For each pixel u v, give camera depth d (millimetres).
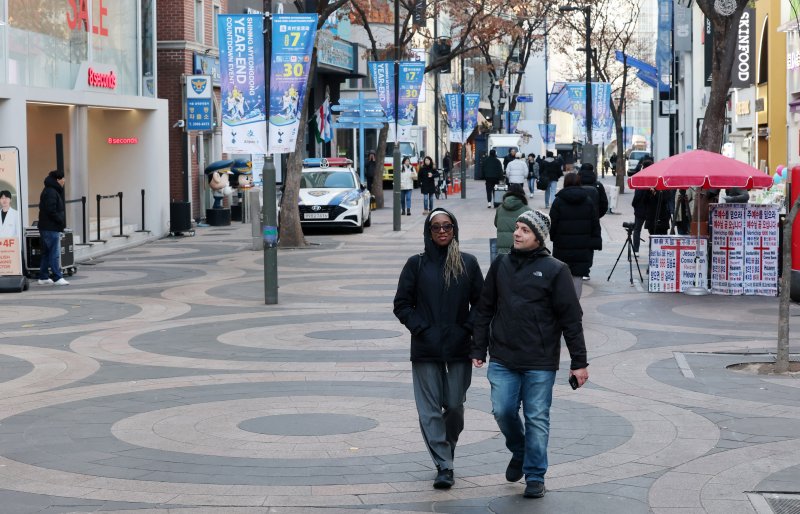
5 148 46719
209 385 27406
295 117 43188
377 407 24828
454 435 19125
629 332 35312
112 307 41781
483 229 78812
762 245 43844
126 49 71125
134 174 74375
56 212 49031
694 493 18234
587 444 21453
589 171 47219
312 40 43844
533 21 149000
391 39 148000
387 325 36906
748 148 96062
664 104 161875
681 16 127938
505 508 17500
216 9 95250
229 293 45656
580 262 39375
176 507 17516
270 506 17578
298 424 23219
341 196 77688
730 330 35594
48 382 27859
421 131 174000
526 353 17906
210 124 85562
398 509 17469
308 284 48219
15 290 46562
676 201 53094
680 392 26250
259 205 65312
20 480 19016
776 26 83938
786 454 20594
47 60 58938
